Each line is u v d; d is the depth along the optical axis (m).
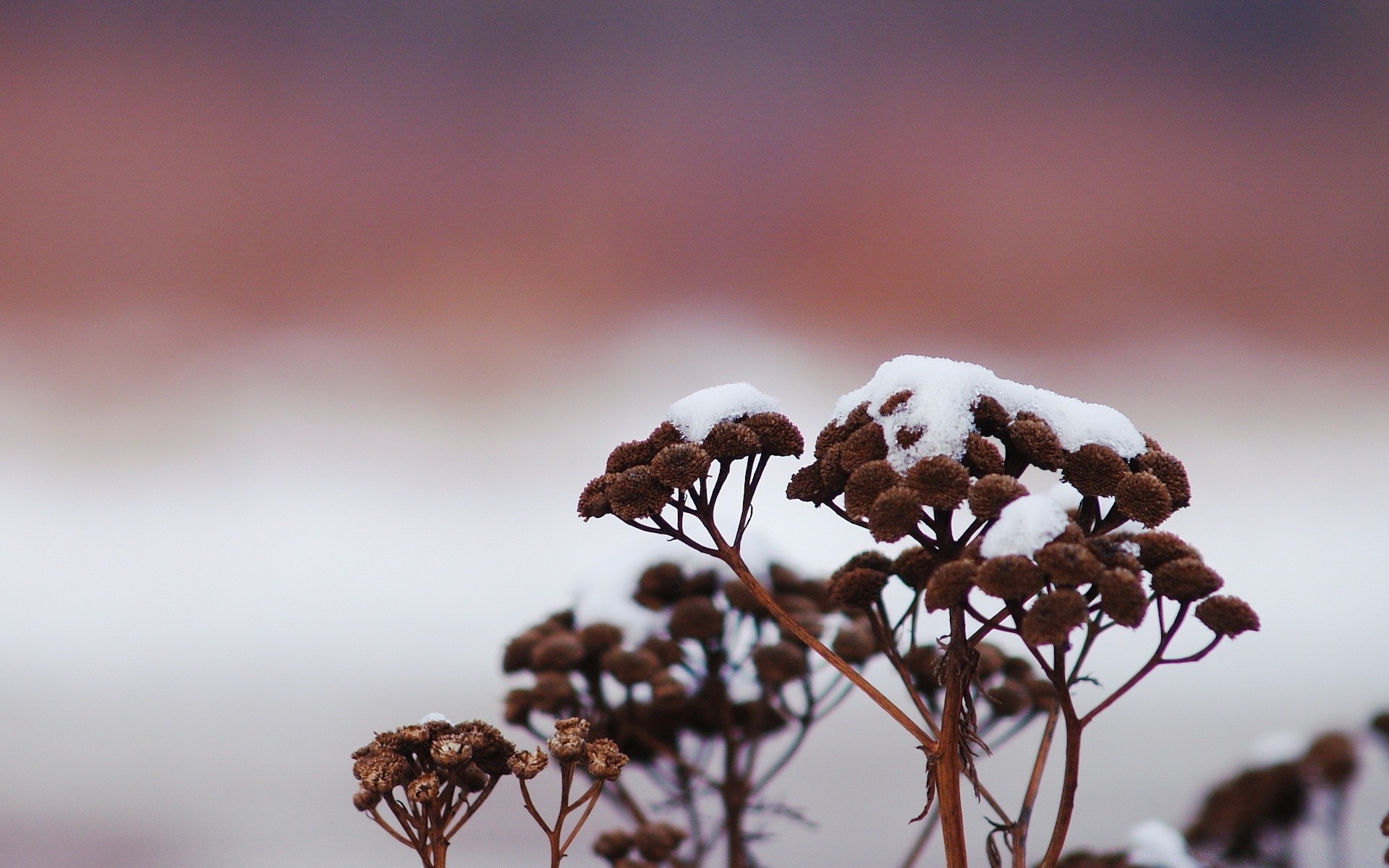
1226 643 2.62
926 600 1.16
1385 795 1.32
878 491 1.17
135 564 3.02
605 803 1.82
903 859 1.64
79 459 3.58
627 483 1.18
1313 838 1.30
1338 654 2.46
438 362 4.05
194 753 2.10
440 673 2.49
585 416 3.98
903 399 1.18
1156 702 2.29
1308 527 3.29
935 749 1.18
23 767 2.05
